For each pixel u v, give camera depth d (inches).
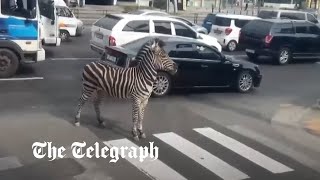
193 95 533.6
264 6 2278.5
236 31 944.9
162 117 428.8
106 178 285.1
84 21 1332.4
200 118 435.5
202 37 727.7
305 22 853.2
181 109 463.5
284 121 446.6
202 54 534.3
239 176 303.0
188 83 529.7
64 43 908.0
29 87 511.8
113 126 390.3
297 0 2306.8
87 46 885.8
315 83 664.4
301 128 427.2
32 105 438.0
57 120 395.2
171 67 367.6
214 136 383.2
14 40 549.3
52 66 649.6
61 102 456.1
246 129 410.6
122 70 368.5
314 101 542.3
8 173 284.7
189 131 392.2
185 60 518.9
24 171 289.0
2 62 548.4
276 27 815.1
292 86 630.5
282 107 503.5
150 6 1761.8
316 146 377.4
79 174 289.1
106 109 442.9
